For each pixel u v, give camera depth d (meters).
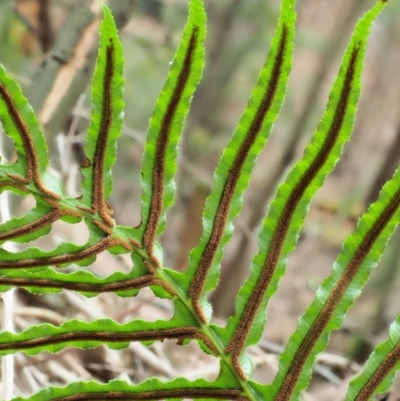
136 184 0.94
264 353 0.62
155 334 0.34
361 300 0.83
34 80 0.52
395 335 0.34
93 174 0.34
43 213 0.34
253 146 0.33
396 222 0.33
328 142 0.33
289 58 0.33
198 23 0.32
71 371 0.53
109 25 0.32
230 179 0.34
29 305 0.58
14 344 0.34
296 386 0.34
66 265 0.34
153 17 0.93
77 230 0.65
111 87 0.33
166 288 0.34
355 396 0.34
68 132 0.70
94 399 0.34
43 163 0.33
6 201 0.44
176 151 0.34
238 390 0.34
